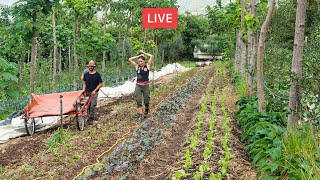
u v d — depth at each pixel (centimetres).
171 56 4734
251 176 557
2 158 740
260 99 787
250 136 706
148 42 2291
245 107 930
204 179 543
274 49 1062
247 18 791
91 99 1069
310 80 530
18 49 1473
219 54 5741
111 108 1315
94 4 1566
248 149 661
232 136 743
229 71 2867
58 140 823
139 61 1097
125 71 2595
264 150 572
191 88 1781
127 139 796
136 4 1820
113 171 613
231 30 2516
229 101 1263
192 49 5825
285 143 544
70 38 2062
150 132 845
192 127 866
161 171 606
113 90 1694
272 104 808
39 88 1761
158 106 1254
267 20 747
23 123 926
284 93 828
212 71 3291
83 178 584
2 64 986
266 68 1013
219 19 2347
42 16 1412
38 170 645
